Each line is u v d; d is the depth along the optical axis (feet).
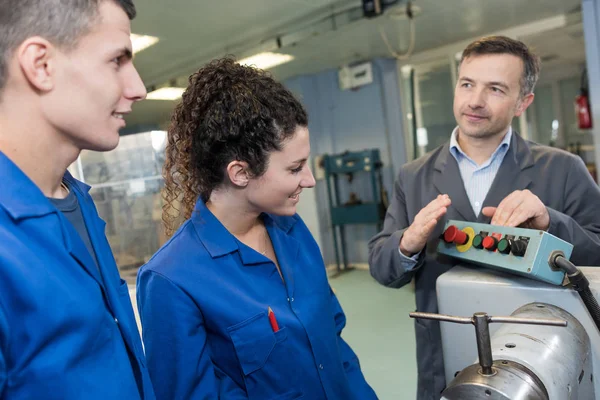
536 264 2.64
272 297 2.77
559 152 3.99
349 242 18.43
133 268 7.84
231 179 2.53
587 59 10.93
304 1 10.11
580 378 2.38
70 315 1.70
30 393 1.63
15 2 1.57
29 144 1.76
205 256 2.67
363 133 17.26
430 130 16.74
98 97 1.75
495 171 4.07
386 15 11.19
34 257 1.67
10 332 1.59
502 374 2.01
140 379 2.15
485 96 3.77
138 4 9.16
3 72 1.63
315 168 18.12
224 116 2.42
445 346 3.16
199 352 2.54
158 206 7.96
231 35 11.73
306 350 2.78
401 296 13.66
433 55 15.31
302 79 17.78
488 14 12.00
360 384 3.24
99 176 7.69
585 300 2.53
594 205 3.80
